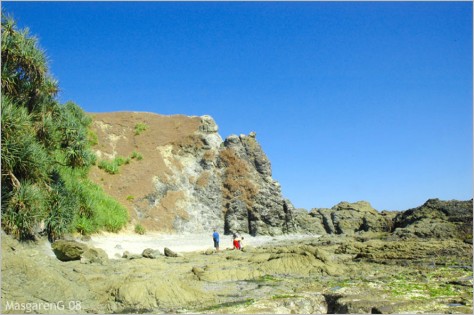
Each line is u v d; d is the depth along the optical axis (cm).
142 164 5391
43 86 2762
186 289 1608
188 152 5878
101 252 2388
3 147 2308
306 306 1452
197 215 5153
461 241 3153
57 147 2900
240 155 5903
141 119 6319
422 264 2361
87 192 3500
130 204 4684
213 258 2838
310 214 6412
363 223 6119
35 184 2525
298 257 2358
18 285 1294
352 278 1998
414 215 4572
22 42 2602
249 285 1866
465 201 4412
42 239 2366
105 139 5662
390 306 1295
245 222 5381
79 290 1465
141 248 3359
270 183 5762
